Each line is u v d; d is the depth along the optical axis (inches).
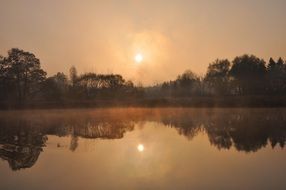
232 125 1798.7
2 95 3592.5
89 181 765.3
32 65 3668.8
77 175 814.5
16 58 3582.7
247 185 716.7
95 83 4276.6
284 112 2679.6
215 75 4864.7
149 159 976.9
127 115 2667.3
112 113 2903.5
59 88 4045.3
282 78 4475.9
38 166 908.6
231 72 4697.3
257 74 4517.7
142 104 3801.7
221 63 4886.8
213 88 4852.4
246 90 4498.0
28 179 787.4
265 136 1381.6
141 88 4424.2
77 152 1091.9
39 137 1450.5
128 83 4409.5
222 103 3676.2
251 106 3506.4
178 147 1159.6
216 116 2410.2
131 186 727.1
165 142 1269.7
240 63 4670.3
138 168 874.8
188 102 3843.5
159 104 3791.8
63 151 1111.6
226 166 880.9
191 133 1514.5
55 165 917.8
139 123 2014.0
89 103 3703.3
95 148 1160.2
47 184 749.9
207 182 743.7
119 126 1860.2
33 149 1153.4
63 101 3786.9
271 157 981.8
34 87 3794.3
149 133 1537.9
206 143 1234.0
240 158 973.8
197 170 845.2
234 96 4163.4
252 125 1775.3
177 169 858.8
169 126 1823.3
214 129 1646.2
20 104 3449.8
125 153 1066.7
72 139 1380.4
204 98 4111.7
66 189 714.2
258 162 920.9
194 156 1007.0
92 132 1605.6
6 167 900.0
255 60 4662.9
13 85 3575.3
